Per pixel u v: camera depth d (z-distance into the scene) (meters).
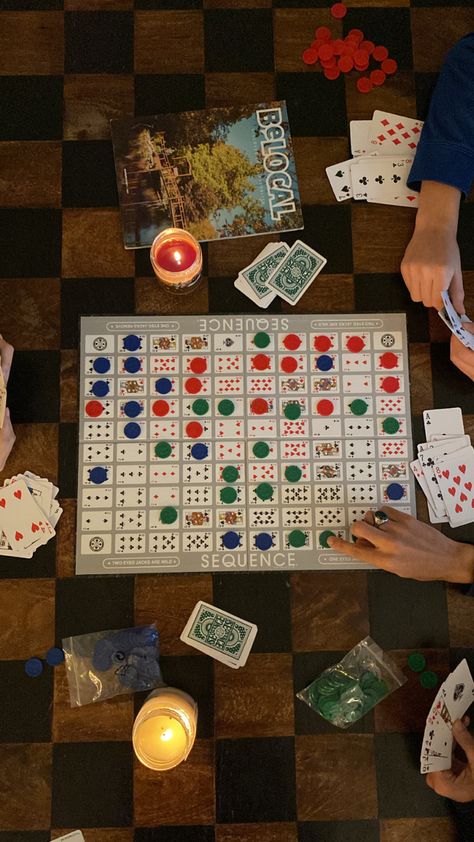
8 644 1.36
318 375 1.43
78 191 1.48
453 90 1.39
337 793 1.33
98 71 1.51
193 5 1.54
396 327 1.45
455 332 1.32
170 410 1.42
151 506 1.39
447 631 1.38
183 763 1.33
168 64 1.52
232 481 1.40
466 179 1.37
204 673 1.36
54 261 1.46
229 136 1.49
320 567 1.39
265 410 1.42
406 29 1.54
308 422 1.42
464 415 1.43
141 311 1.44
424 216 1.39
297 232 1.47
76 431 1.41
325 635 1.37
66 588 1.37
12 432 1.37
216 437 1.41
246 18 1.53
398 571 1.32
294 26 1.53
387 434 1.42
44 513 1.39
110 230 1.47
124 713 1.34
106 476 1.40
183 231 1.39
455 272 1.38
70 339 1.43
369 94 1.51
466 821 1.28
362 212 1.48
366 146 1.49
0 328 1.43
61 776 1.33
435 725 1.30
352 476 1.41
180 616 1.37
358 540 1.36
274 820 1.32
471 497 1.41
